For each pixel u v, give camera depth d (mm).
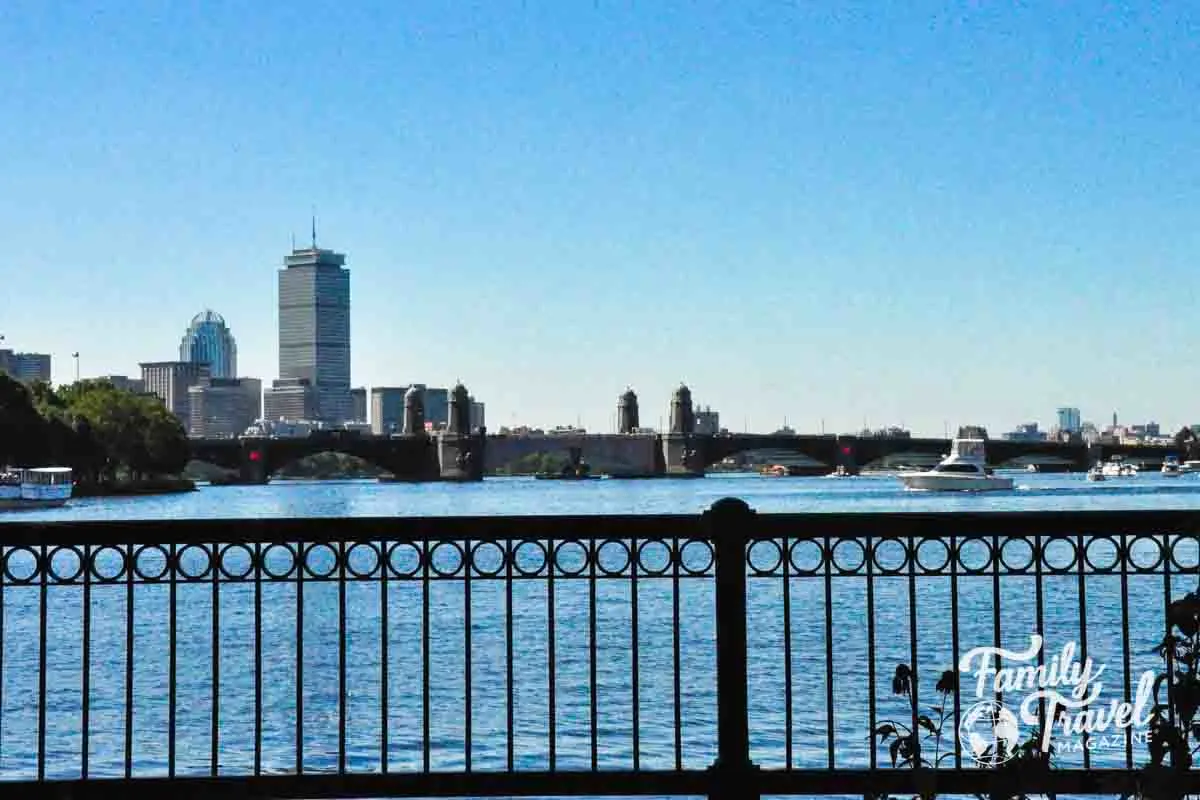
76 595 71750
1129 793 12039
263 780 12289
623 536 12477
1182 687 11430
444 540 12539
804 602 58719
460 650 46969
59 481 175875
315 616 60188
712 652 45062
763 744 28125
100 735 32500
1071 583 62656
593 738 12422
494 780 12367
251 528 12477
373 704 35938
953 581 12602
